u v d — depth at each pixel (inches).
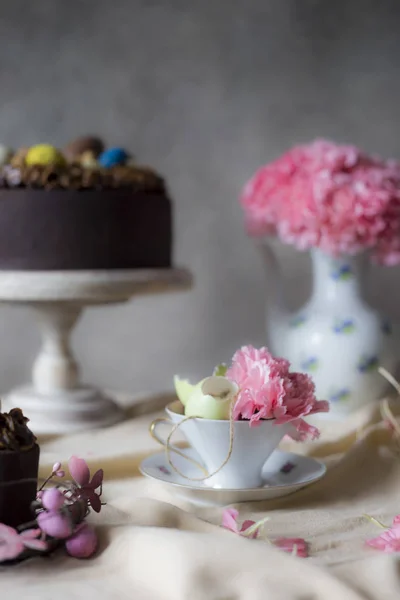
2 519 40.7
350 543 42.5
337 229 54.9
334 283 57.4
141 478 48.6
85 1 67.9
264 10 67.6
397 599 38.5
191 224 68.9
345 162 55.8
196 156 68.6
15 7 67.8
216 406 44.2
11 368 69.6
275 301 59.4
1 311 69.3
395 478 48.1
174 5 67.8
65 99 68.2
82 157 56.9
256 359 45.0
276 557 38.9
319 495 46.6
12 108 68.2
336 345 56.2
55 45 68.1
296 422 44.3
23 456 40.8
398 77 67.6
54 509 40.4
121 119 68.4
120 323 69.9
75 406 55.3
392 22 67.3
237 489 44.3
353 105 67.9
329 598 38.0
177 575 38.6
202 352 69.7
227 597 38.3
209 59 68.0
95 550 40.9
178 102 68.3
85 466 41.8
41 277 52.0
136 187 54.4
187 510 44.5
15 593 38.5
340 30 67.6
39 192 52.5
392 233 55.6
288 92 68.0
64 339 57.1
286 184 56.7
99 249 53.3
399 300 68.4
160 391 69.8
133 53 68.1
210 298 69.3
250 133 68.3
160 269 55.7
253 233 59.6
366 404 57.0
